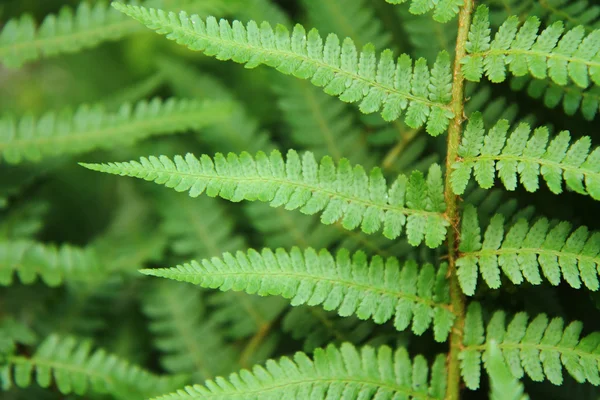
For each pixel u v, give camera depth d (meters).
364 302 0.56
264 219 0.62
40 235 0.68
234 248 0.63
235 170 0.55
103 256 0.65
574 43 0.55
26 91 0.72
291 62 0.56
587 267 0.55
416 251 0.60
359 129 0.63
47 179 0.67
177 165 0.55
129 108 0.64
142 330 0.65
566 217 0.58
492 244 0.55
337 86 0.56
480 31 0.56
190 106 0.64
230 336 0.63
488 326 0.56
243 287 0.55
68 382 0.61
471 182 0.59
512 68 0.55
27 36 0.64
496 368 0.52
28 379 0.61
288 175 0.55
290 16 0.69
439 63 0.56
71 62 0.72
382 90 0.56
